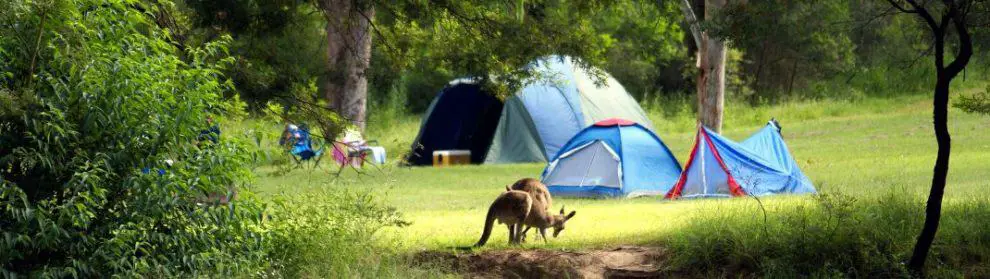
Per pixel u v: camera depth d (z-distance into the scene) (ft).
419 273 102.06
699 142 175.32
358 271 103.60
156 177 94.38
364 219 116.26
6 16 92.07
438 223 137.80
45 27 94.12
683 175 175.42
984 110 111.96
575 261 102.53
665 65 458.50
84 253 93.76
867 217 99.45
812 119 366.63
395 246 110.93
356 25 164.66
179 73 101.04
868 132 307.78
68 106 94.53
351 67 226.58
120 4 96.22
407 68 167.94
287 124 136.26
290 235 107.04
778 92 432.66
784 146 180.86
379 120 413.39
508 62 153.58
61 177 94.22
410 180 224.12
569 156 192.44
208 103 99.45
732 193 169.68
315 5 163.84
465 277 103.60
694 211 124.47
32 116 92.22
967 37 90.12
